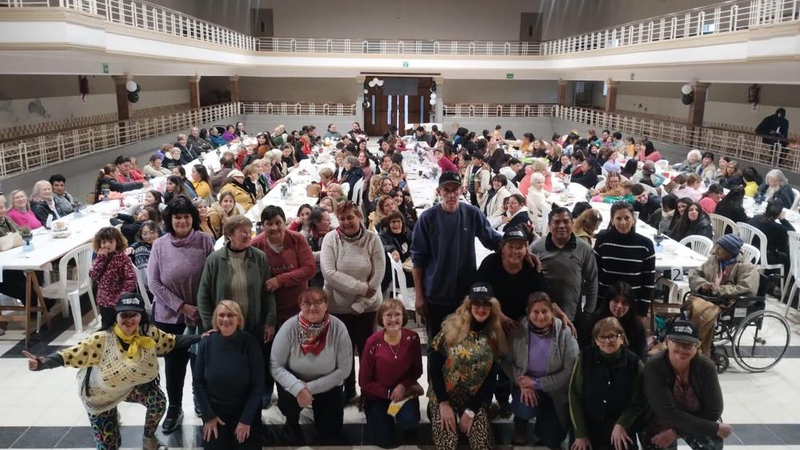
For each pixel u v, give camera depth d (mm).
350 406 5184
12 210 7887
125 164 11406
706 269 5867
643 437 4141
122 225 7254
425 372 5820
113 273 5184
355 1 28688
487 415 4395
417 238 4664
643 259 4879
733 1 12000
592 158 12633
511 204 6715
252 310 4520
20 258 6574
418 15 28953
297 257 4766
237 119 26000
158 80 24312
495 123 27031
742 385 5570
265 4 28484
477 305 4141
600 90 28344
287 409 4633
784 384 5590
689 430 3830
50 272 7090
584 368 4070
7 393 5371
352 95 29250
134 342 4066
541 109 27188
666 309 6082
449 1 28891
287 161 13969
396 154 12227
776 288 7777
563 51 23250
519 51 29359
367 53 24469
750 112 17625
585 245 4613
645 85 24109
